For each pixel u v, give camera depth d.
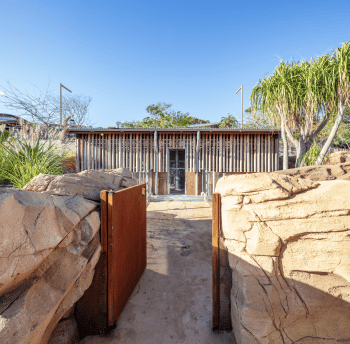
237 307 2.03
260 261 1.87
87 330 2.35
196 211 6.08
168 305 2.79
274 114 5.46
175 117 19.16
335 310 1.78
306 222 1.77
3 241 1.28
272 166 8.54
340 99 4.28
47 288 1.64
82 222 2.04
